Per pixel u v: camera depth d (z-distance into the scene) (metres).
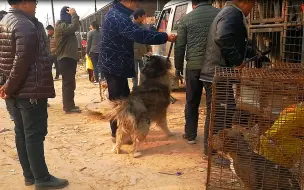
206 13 4.64
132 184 3.94
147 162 4.56
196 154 4.80
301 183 3.15
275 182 3.19
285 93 3.02
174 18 8.26
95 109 6.93
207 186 3.33
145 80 5.09
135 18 7.93
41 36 3.59
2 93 3.51
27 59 3.34
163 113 5.20
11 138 5.74
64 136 5.76
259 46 6.31
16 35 3.30
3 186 3.93
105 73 4.95
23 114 3.59
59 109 7.88
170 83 5.21
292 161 3.14
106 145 5.27
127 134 4.83
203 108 7.33
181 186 3.84
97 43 11.31
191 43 4.68
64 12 7.23
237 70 3.46
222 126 3.29
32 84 3.48
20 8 3.44
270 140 3.13
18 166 4.52
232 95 3.22
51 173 4.27
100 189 3.85
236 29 3.95
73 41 7.27
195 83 4.82
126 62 4.91
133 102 4.76
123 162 4.59
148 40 4.61
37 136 3.67
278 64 3.72
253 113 3.17
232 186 3.33
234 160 3.27
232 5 4.06
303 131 3.05
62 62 7.24
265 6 6.11
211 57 4.28
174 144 5.21
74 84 7.48
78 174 4.25
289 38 5.61
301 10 5.39
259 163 3.20
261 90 3.08
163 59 5.12
